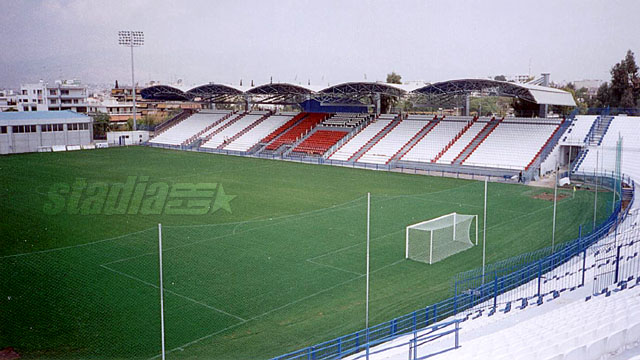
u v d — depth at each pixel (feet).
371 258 81.41
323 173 169.78
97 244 88.07
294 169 178.81
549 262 72.38
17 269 75.56
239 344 54.34
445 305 61.21
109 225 100.73
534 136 177.27
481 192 135.33
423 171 174.50
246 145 230.48
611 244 73.26
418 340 48.91
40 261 79.20
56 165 183.83
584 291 59.11
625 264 64.49
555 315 49.90
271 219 105.81
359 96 230.27
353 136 213.05
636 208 107.86
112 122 354.74
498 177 158.71
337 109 243.60
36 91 398.01
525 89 168.14
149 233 94.99
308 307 63.46
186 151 232.94
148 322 59.21
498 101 343.26
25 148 230.68
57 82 408.05
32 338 55.06
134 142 263.70
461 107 229.45
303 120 241.55
